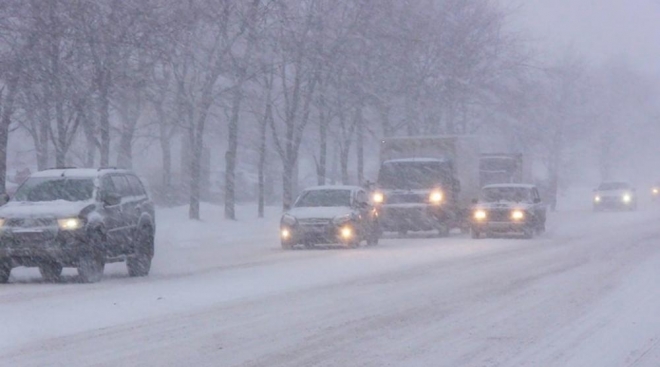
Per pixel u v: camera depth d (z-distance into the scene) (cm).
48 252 3588
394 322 2711
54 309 2914
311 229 5575
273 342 2369
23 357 2148
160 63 7806
